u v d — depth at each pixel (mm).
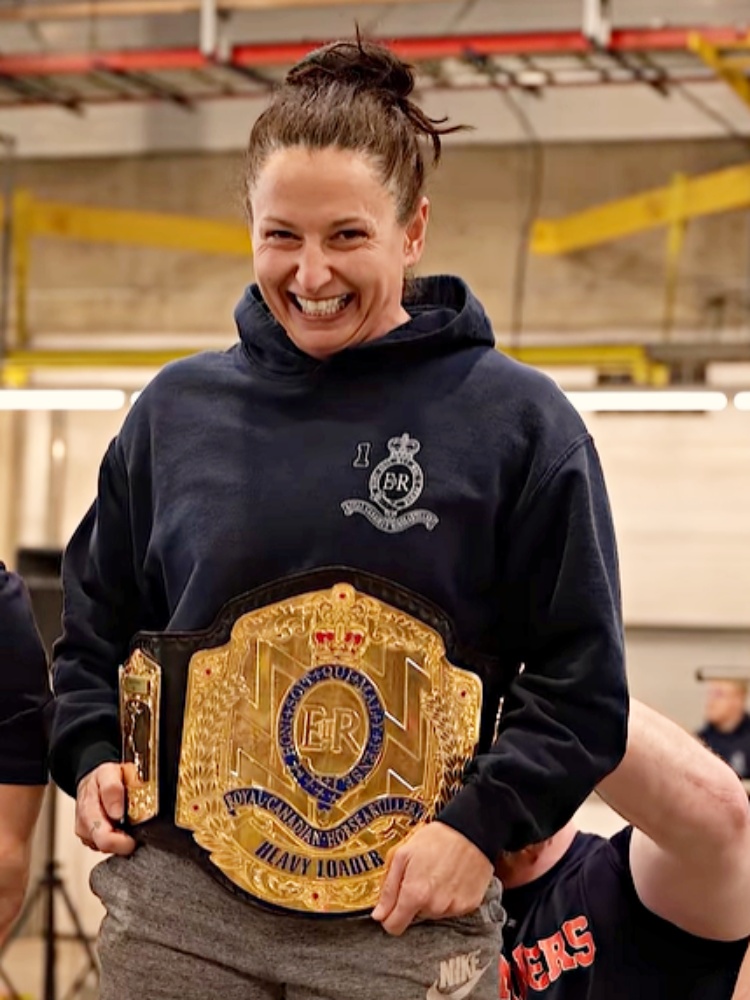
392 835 1393
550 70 6641
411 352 1468
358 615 1399
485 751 1451
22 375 7914
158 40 7914
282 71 6809
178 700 1433
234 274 8695
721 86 7996
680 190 7562
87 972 6398
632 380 7664
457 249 8297
